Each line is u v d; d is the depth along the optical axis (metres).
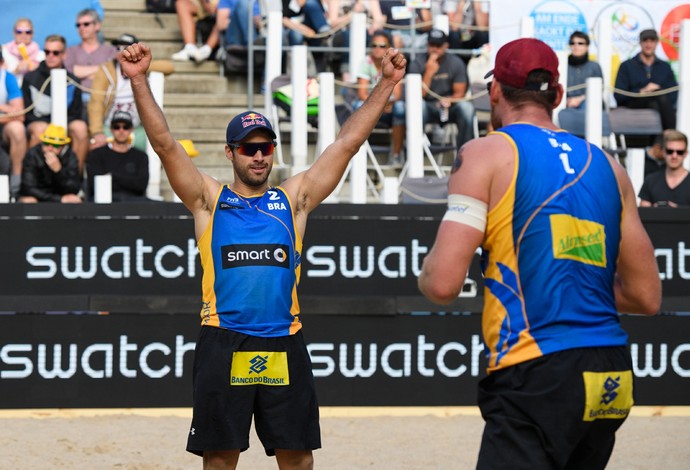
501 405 8.93
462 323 19.03
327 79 24.09
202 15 30.55
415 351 18.95
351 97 27.09
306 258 18.83
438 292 9.13
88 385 18.64
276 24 26.77
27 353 18.56
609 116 26.92
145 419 18.50
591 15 29.30
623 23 29.39
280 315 12.17
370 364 18.89
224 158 28.52
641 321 19.09
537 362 8.82
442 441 17.50
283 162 28.00
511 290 9.02
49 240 18.62
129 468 15.73
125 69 11.62
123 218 18.69
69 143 23.73
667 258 19.05
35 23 29.05
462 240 9.10
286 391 12.12
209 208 12.30
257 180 12.23
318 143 24.56
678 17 29.48
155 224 18.70
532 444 8.81
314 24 28.98
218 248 12.13
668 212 19.02
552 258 8.97
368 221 18.92
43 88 26.09
